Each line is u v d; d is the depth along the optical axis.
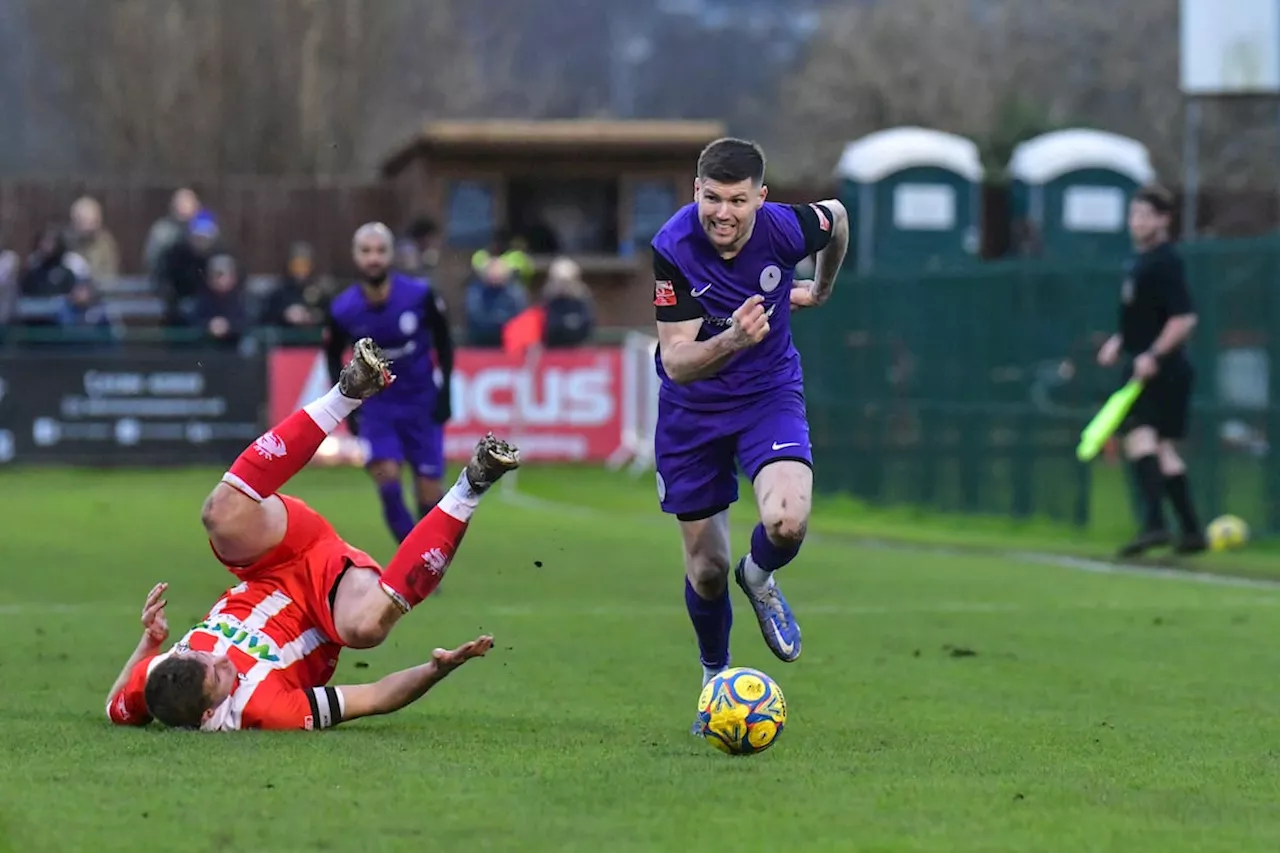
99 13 132.38
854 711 22.11
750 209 19.73
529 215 86.88
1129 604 33.91
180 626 30.45
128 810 15.50
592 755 18.45
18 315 70.12
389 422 37.06
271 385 68.69
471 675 25.12
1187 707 22.47
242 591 19.73
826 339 64.19
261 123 129.62
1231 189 98.88
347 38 131.25
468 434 69.38
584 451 70.12
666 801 16.11
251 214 95.12
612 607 33.72
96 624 30.69
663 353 20.27
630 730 20.38
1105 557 43.94
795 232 20.64
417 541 19.06
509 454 19.05
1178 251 48.56
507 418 69.50
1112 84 139.88
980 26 146.50
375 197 95.56
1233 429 46.97
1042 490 53.00
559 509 57.62
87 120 135.12
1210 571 40.44
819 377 64.75
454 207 85.50
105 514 53.50
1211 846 14.72
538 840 14.62
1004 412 54.38
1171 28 140.25
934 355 57.78
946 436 57.22
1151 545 42.78
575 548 45.41
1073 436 51.53
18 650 27.34
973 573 40.09
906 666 26.12
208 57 129.62
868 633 29.83
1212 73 69.50
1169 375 41.62
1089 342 51.53
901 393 59.44
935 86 142.88
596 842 14.58
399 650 27.70
